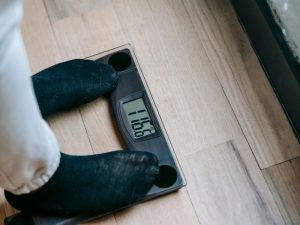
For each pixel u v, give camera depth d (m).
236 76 1.02
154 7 1.08
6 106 0.58
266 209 0.92
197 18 1.08
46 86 0.95
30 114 0.62
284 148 0.97
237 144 0.97
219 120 0.99
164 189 0.92
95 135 0.98
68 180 0.86
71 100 0.96
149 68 1.03
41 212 0.89
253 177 0.95
